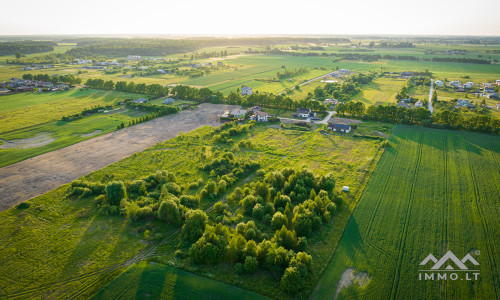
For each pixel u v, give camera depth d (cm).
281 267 5350
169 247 6094
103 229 6594
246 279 5259
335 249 5922
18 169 9350
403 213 7012
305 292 4953
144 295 4994
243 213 7194
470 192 7800
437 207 7206
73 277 5378
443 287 5050
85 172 9188
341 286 5094
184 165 9738
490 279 5197
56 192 8000
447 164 9381
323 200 7200
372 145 11069
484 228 6450
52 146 11162
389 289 5028
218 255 5506
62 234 6419
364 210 7144
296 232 6222
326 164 9619
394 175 8769
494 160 9581
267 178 8562
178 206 6975
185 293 4997
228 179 8531
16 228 6556
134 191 8094
